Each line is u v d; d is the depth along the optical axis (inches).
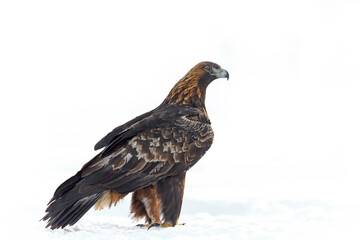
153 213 367.6
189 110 387.5
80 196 339.0
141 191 368.2
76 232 332.8
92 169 349.1
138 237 326.6
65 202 335.9
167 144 366.6
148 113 398.0
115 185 352.2
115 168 353.4
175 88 406.3
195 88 405.7
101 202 360.2
